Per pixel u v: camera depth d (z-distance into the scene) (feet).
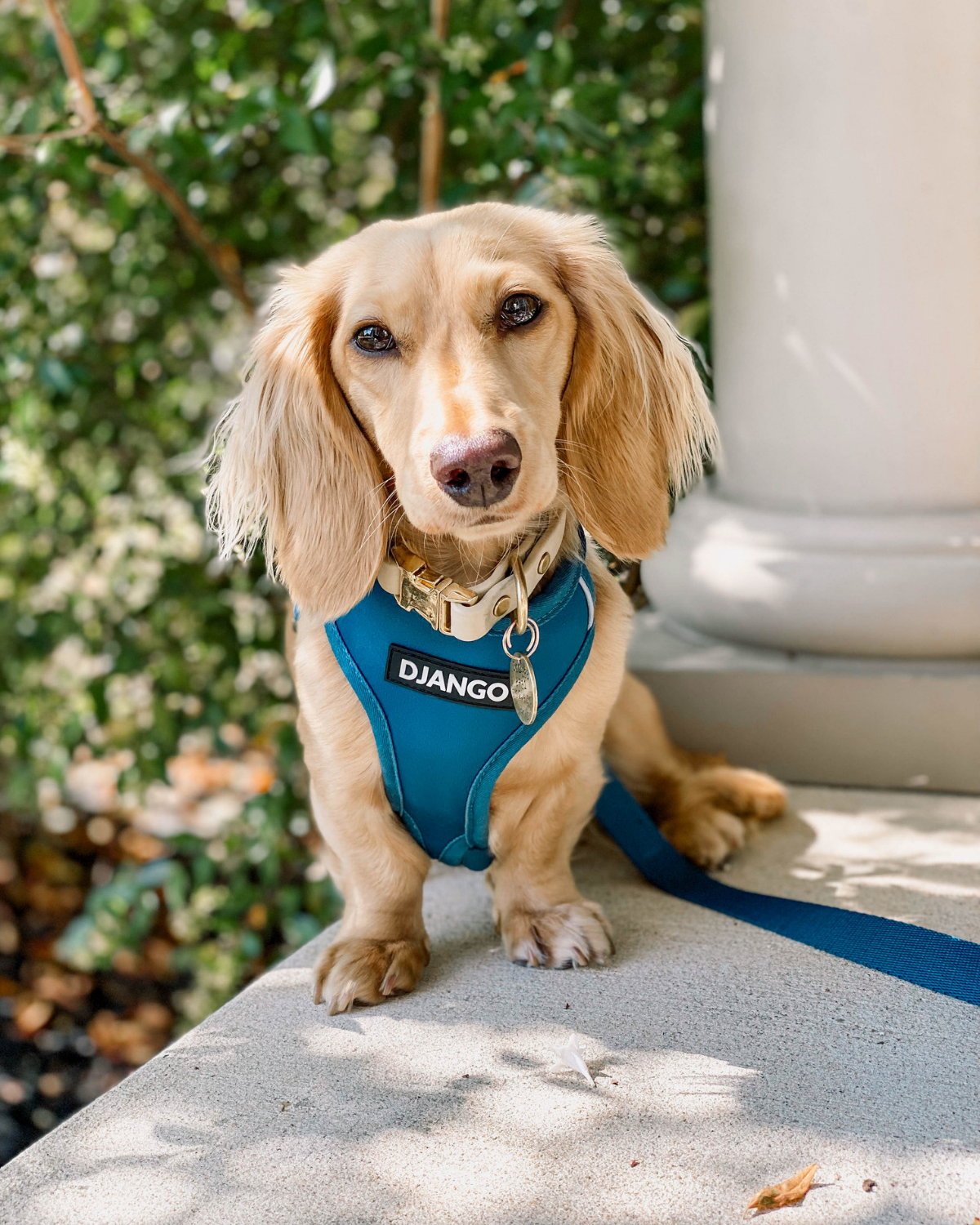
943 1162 1.73
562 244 2.14
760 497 2.83
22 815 4.08
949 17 2.50
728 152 2.75
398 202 3.57
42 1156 1.81
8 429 3.42
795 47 2.59
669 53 3.49
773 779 2.71
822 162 2.60
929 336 2.61
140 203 3.35
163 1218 1.71
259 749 3.76
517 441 1.86
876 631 2.67
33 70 3.36
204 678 3.60
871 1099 1.83
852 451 2.68
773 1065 1.90
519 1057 1.94
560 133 2.98
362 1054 1.96
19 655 3.68
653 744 2.60
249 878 3.59
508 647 2.04
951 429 2.64
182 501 3.71
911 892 2.31
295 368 2.13
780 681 2.76
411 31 3.13
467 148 3.43
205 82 3.13
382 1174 1.75
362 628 2.07
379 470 2.12
